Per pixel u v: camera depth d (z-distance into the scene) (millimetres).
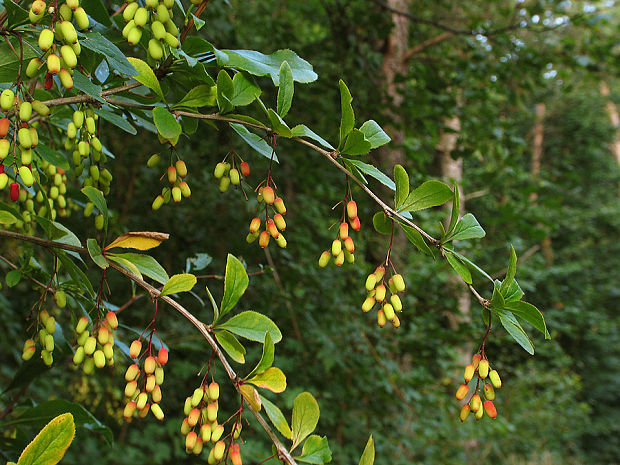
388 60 6090
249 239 1342
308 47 5066
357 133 1199
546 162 18359
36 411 1494
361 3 5441
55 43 1084
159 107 1171
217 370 5035
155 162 1436
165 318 5320
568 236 16547
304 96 4891
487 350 10688
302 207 5465
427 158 6414
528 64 5906
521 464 9094
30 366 1618
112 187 5094
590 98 17219
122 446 5078
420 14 7816
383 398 5082
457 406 5895
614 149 20172
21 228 1716
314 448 1142
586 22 5918
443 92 5633
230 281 1181
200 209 5043
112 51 1112
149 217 5254
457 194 1229
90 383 4371
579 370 15031
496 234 6914
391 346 5098
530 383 10883
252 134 1295
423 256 6176
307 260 5219
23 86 1151
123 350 1560
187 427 1121
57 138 1917
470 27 5973
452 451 7426
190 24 1219
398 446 5641
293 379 5211
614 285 16109
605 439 13430
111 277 4340
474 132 5738
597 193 17953
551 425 10625
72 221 3582
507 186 6504
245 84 1230
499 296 1204
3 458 1621
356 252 5969
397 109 4898
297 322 4961
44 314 1420
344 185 5109
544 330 1206
